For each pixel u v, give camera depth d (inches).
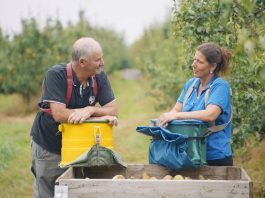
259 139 362.3
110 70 1850.4
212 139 245.3
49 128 264.8
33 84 1094.4
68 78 255.4
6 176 472.7
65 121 250.4
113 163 241.9
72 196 210.7
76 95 257.9
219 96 241.0
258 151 448.1
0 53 1119.6
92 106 258.4
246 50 175.2
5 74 1102.4
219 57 245.9
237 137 337.7
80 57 248.8
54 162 269.1
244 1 178.2
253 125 332.2
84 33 1311.5
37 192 274.4
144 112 969.5
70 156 246.8
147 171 251.9
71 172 240.8
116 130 770.8
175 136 231.9
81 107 261.3
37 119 270.4
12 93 1114.7
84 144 245.9
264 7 241.9
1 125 865.5
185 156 231.3
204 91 249.0
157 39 1347.2
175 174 248.1
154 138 242.5
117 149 619.8
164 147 237.8
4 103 1198.3
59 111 251.4
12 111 1110.4
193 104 251.1
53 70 256.4
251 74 310.5
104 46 1640.0
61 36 1154.7
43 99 258.2
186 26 329.7
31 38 1099.3
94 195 210.2
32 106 1110.4
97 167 255.1
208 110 238.8
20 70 1094.4
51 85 254.2
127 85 1704.0
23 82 1087.6
